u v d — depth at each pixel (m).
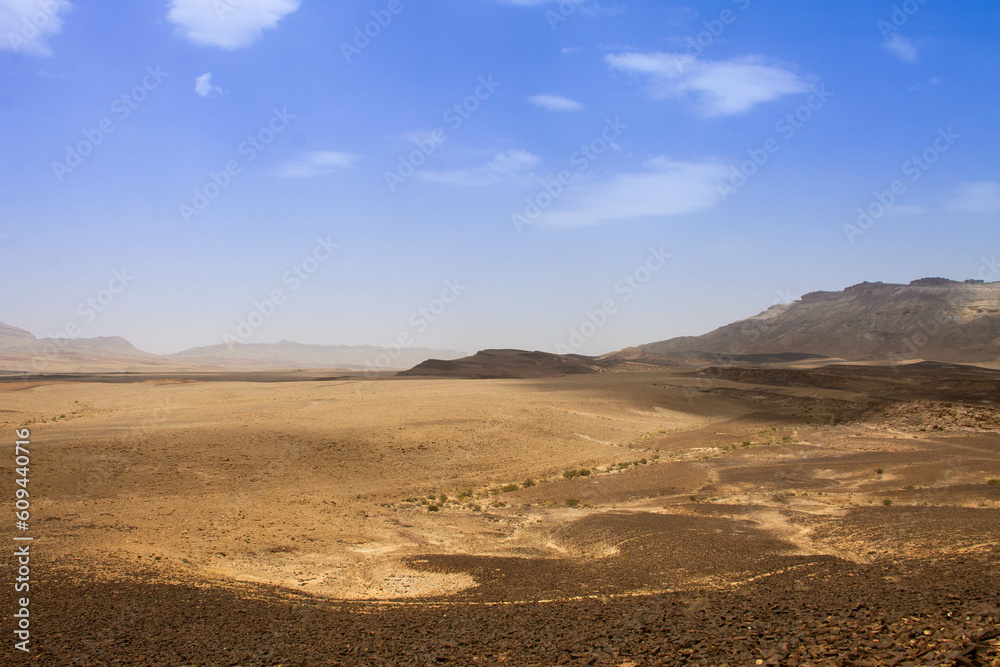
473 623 13.58
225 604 15.58
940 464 35.78
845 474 35.62
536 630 12.48
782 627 10.61
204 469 38.28
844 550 20.09
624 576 18.58
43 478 34.38
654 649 10.20
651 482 37.25
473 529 28.09
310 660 11.30
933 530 20.39
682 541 22.28
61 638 12.72
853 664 8.30
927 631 9.09
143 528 24.73
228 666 11.18
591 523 26.89
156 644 12.46
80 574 17.47
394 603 16.27
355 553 23.66
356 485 38.84
